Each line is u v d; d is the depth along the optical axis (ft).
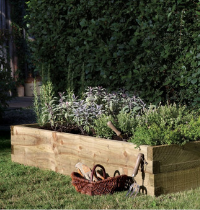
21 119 30.35
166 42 15.05
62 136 14.67
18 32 49.08
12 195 11.88
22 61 49.73
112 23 16.92
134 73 16.43
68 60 18.43
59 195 11.74
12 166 16.02
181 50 14.88
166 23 14.94
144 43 15.51
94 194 11.66
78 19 18.21
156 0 15.19
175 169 11.95
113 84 16.98
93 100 16.21
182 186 12.13
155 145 11.84
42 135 15.56
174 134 11.93
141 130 12.44
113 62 16.97
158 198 11.21
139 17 15.76
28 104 39.75
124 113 15.57
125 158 12.41
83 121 15.81
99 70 17.74
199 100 14.43
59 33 18.72
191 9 14.43
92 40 17.70
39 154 15.75
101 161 13.25
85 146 13.80
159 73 15.52
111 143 12.85
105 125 14.20
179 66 14.87
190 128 12.71
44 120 17.11
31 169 15.38
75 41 18.03
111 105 15.79
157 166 11.55
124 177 12.05
